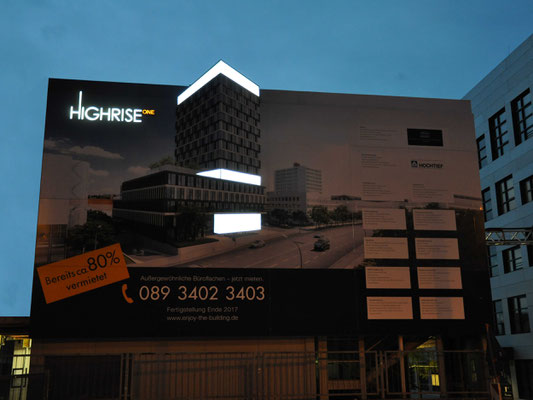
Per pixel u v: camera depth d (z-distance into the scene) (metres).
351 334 16.14
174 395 14.80
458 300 16.88
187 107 17.45
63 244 15.63
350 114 18.23
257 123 17.72
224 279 16.09
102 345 15.16
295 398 15.27
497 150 37.97
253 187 17.22
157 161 16.80
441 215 17.70
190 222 16.52
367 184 17.69
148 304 15.48
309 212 17.22
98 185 16.28
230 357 15.38
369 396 16.06
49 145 16.28
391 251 17.12
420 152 18.19
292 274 16.47
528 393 32.91
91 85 17.03
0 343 20.98
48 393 14.60
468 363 16.78
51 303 15.06
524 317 33.88
